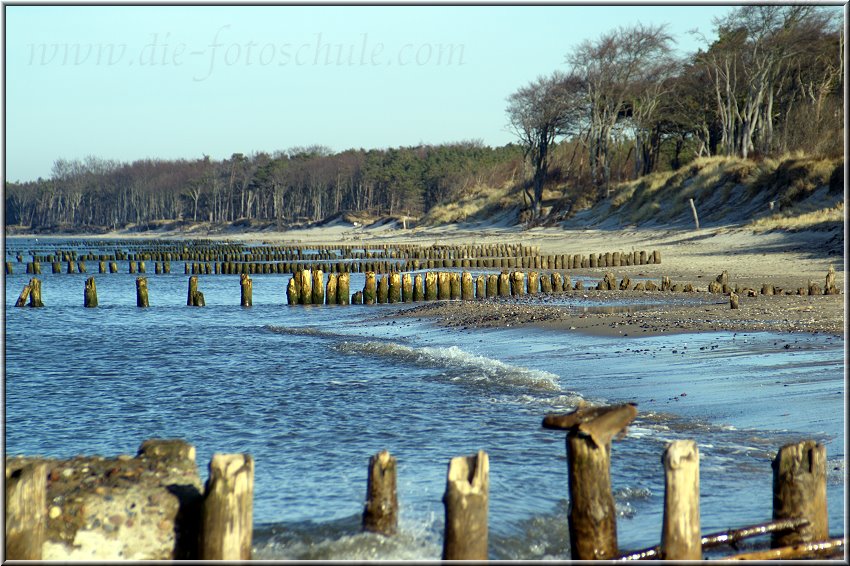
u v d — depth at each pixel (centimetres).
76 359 7875
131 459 2503
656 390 4997
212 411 5341
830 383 4741
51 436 4797
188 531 2348
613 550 2458
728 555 2538
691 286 11888
